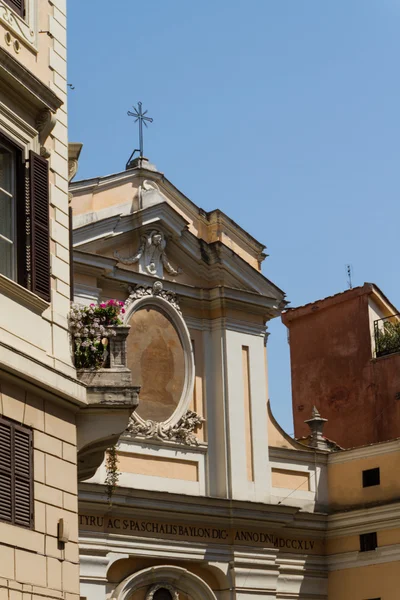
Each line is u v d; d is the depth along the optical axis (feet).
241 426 128.47
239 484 126.31
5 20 73.82
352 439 155.02
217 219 132.67
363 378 156.35
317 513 134.31
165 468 123.03
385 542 131.23
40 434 69.77
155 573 119.24
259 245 136.87
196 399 127.54
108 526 115.85
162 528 120.16
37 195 72.38
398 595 128.47
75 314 76.33
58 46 80.07
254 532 127.13
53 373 71.36
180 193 131.13
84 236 119.03
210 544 123.54
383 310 163.63
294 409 163.32
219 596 124.06
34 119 74.13
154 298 124.77
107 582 116.16
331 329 162.40
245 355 131.34
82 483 112.98
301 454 136.15
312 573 133.69
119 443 119.65
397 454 133.08
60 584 69.10
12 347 67.31
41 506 68.59
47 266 72.54
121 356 77.46
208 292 130.31
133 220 124.16
